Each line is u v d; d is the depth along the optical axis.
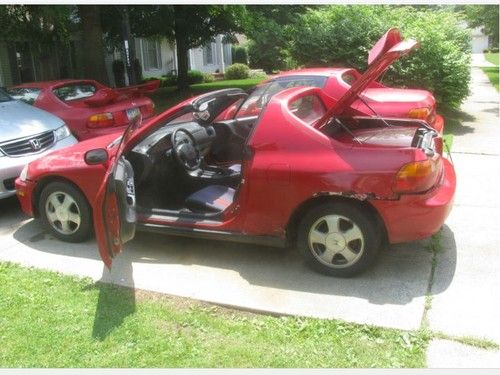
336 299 3.88
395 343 3.32
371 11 11.68
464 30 12.16
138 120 4.46
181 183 5.08
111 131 7.88
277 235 4.21
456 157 8.05
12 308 3.85
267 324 3.59
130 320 3.66
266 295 3.97
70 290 4.13
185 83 19.98
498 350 3.22
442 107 11.30
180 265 4.57
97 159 4.50
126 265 4.60
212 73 31.12
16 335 3.51
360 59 11.20
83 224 5.00
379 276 4.21
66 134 6.63
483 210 5.65
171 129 5.14
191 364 3.18
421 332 3.39
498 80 19.94
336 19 11.81
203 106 4.99
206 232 4.43
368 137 4.71
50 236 5.33
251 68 33.19
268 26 15.78
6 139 5.89
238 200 4.25
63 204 5.04
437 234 5.01
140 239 5.17
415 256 4.55
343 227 4.09
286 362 3.18
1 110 6.55
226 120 5.65
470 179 6.84
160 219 4.59
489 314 3.61
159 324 3.62
